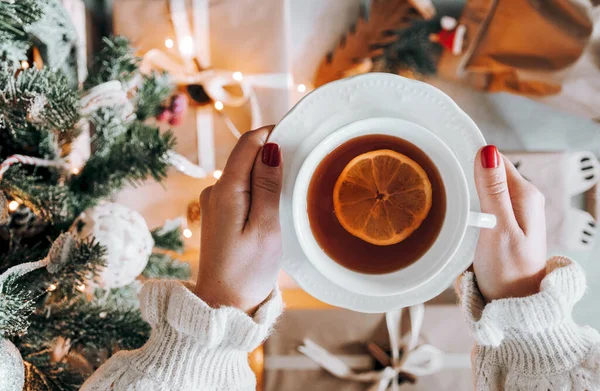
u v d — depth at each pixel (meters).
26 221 0.52
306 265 0.42
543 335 0.42
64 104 0.45
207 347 0.40
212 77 0.72
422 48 0.77
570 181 0.75
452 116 0.41
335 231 0.43
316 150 0.40
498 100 0.80
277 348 0.72
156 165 0.52
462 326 0.72
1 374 0.41
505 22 0.74
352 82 0.41
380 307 0.41
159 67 0.72
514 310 0.41
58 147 0.53
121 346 0.52
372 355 0.71
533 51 0.74
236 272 0.41
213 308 0.40
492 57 0.76
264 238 0.41
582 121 0.79
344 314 0.72
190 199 0.74
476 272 0.44
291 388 0.72
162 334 0.41
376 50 0.78
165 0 0.73
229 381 0.41
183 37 0.73
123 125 0.55
